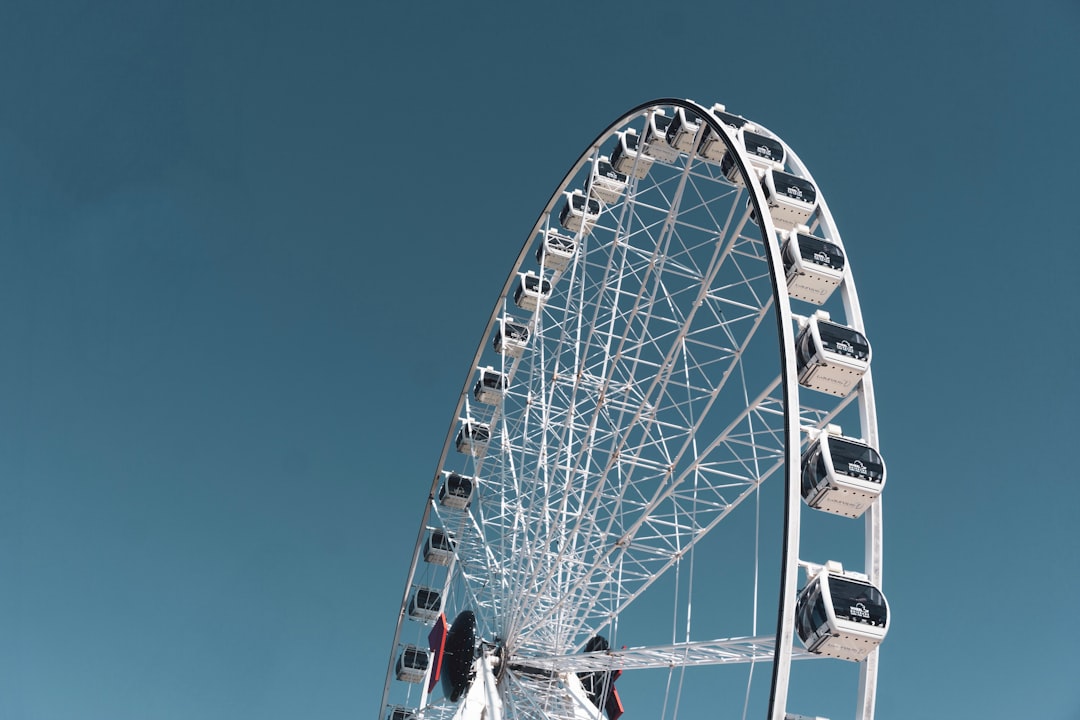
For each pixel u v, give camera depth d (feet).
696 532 77.36
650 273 80.38
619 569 88.58
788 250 70.85
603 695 100.53
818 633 57.52
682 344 75.10
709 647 68.44
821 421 64.69
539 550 95.25
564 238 118.42
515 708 96.07
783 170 77.71
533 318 115.75
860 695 57.57
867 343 65.36
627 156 104.01
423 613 128.47
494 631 103.60
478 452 128.67
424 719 103.86
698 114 77.00
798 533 52.08
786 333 57.57
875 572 60.44
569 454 96.02
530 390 103.14
